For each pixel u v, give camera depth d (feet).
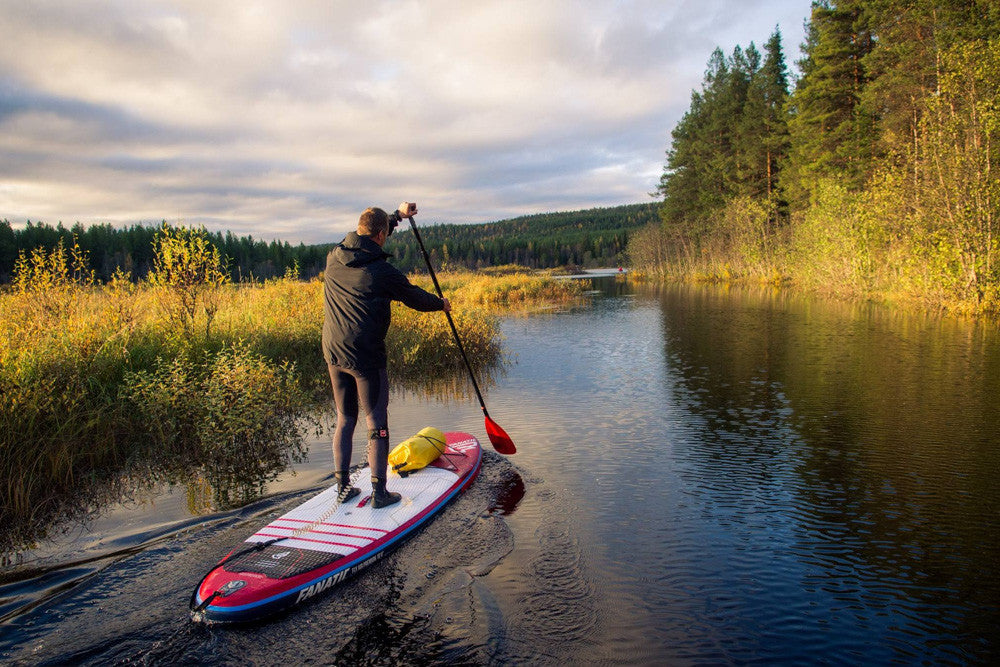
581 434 19.20
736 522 12.30
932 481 14.52
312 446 18.11
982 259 45.44
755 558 10.74
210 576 9.11
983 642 8.29
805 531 11.89
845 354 32.68
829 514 12.72
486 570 10.11
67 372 18.58
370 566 10.12
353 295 11.50
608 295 97.66
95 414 17.21
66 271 25.94
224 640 8.05
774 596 9.46
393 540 10.68
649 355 35.37
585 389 26.45
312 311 33.94
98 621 8.47
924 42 66.28
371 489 12.58
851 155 88.28
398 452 14.28
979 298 46.88
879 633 8.50
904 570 10.33
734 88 142.00
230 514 12.49
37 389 16.48
